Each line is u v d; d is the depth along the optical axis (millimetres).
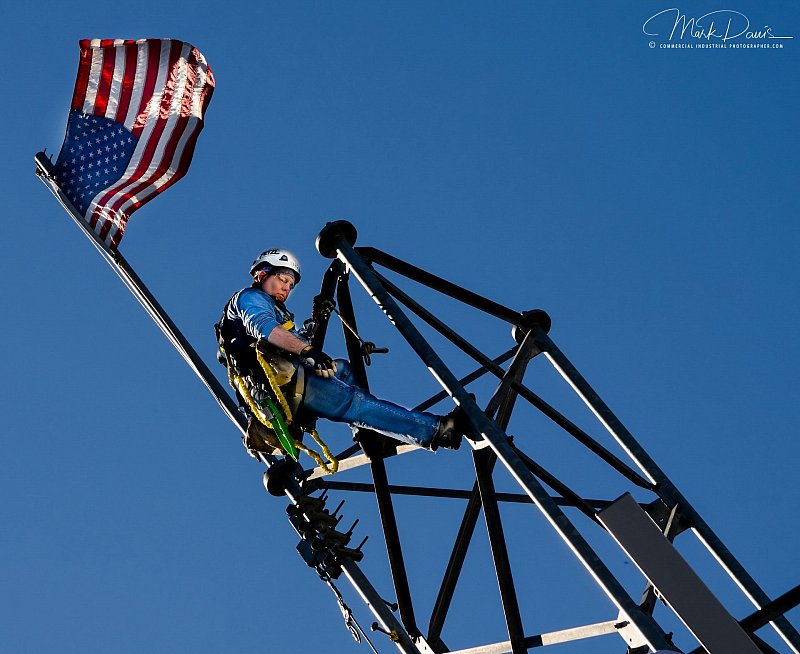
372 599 15883
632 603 12203
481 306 18391
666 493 17188
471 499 17344
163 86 21891
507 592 14289
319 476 17125
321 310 17250
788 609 12789
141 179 21141
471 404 14727
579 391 18031
